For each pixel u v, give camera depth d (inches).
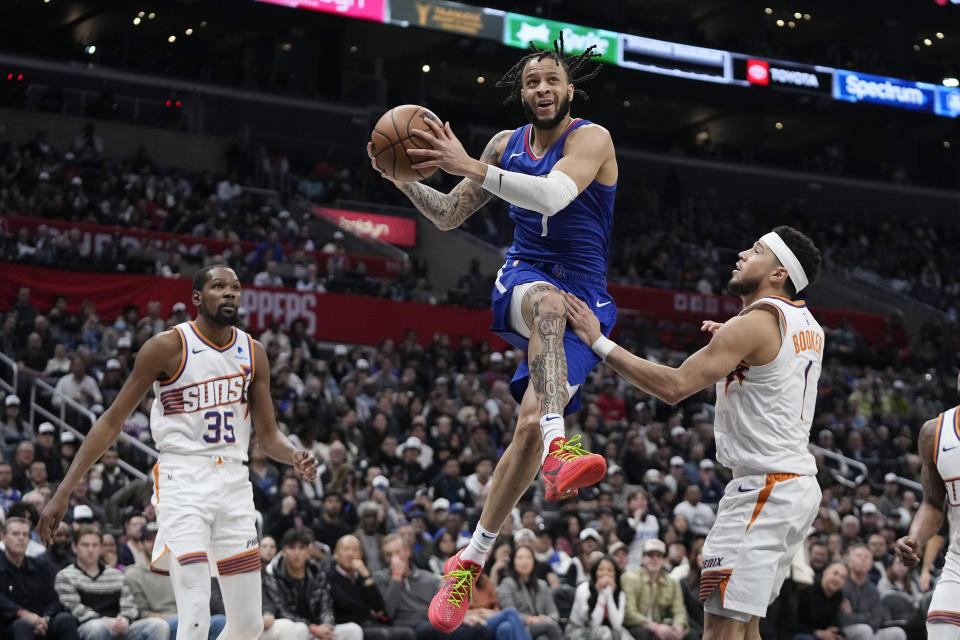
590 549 413.1
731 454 180.9
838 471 635.5
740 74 1095.0
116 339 569.0
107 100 938.1
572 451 149.7
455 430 537.6
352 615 352.2
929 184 1380.4
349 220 945.5
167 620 315.0
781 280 184.7
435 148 154.3
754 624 183.9
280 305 670.5
